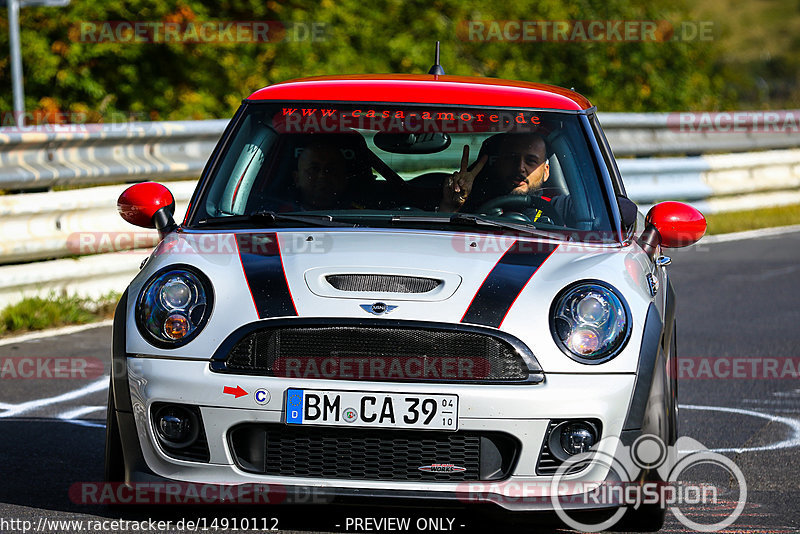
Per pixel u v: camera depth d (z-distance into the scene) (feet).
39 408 57.62
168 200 45.42
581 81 199.21
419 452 36.96
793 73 458.91
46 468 47.24
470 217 43.14
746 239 127.24
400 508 42.45
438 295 37.65
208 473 37.32
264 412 36.65
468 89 48.34
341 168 45.57
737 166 144.15
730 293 96.02
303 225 42.88
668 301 45.37
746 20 553.64
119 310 39.68
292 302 37.40
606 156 48.37
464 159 45.70
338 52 167.32
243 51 160.35
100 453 49.83
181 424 37.45
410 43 173.78
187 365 37.27
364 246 40.40
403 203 44.83
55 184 79.20
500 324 36.99
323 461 37.19
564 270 39.52
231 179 45.52
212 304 37.93
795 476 48.80
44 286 78.28
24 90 146.82
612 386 37.11
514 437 36.60
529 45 197.77
